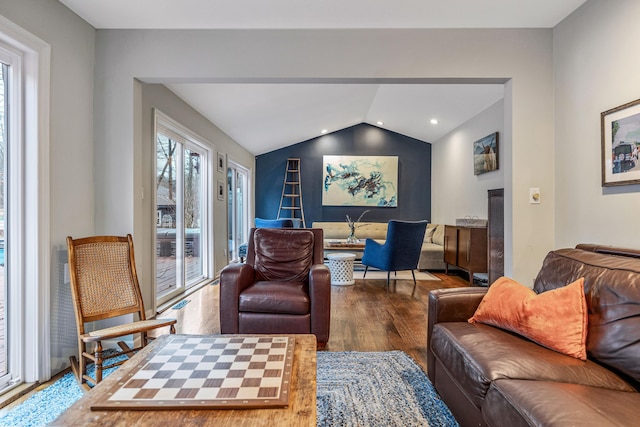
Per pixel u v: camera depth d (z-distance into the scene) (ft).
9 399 6.29
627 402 3.73
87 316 7.09
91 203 8.60
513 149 8.70
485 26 8.70
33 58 6.88
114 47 8.79
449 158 22.08
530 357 4.78
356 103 20.18
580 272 5.70
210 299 13.33
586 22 7.64
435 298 6.66
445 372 6.04
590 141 7.54
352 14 8.20
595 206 7.41
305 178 26.32
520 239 8.65
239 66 8.89
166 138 12.80
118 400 3.60
